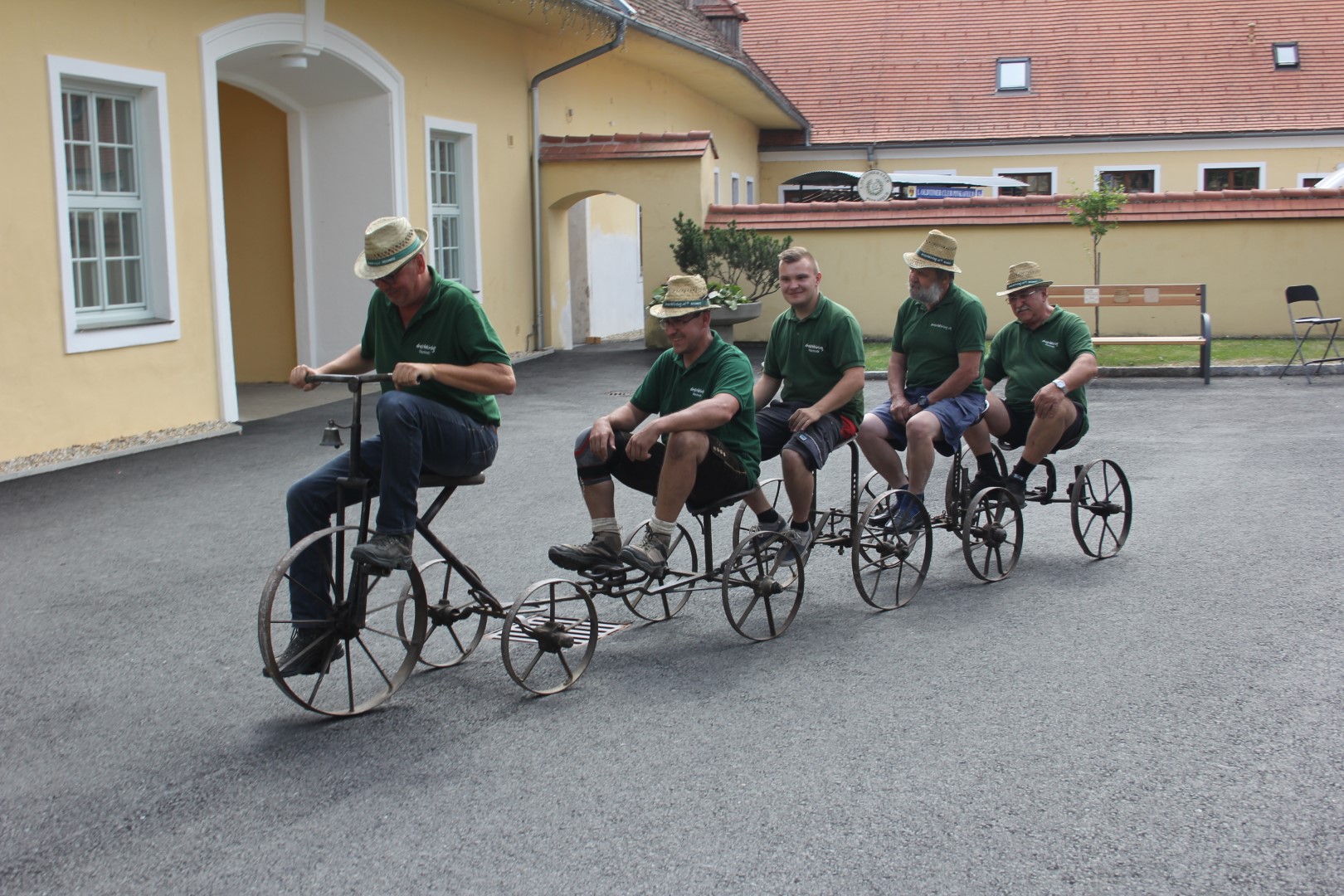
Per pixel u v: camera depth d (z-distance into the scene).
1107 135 33.03
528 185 19.09
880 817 3.96
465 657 5.62
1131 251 19.70
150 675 5.39
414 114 15.64
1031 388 7.57
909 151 34.31
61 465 9.89
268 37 12.71
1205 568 7.01
